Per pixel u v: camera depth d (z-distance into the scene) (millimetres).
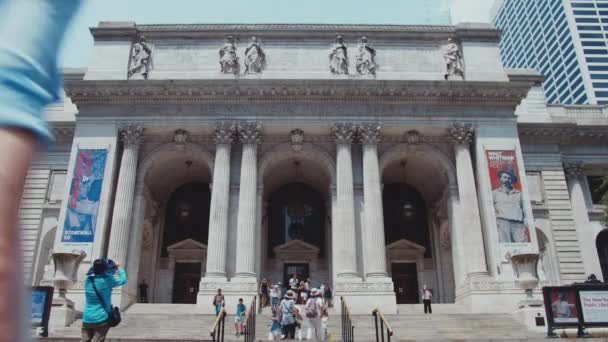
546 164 57156
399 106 50906
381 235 46188
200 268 56875
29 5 1608
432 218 59938
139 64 52562
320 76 52812
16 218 1402
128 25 54062
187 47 54094
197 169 56969
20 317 1382
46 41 1596
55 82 1639
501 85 50500
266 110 50281
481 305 43594
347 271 44719
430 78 53438
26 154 1458
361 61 52781
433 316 38531
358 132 50031
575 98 159875
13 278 1366
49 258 50969
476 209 47656
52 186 54281
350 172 48469
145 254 56000
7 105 1450
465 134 50250
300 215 60625
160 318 38875
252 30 54500
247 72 52156
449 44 54250
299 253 57812
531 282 36688
